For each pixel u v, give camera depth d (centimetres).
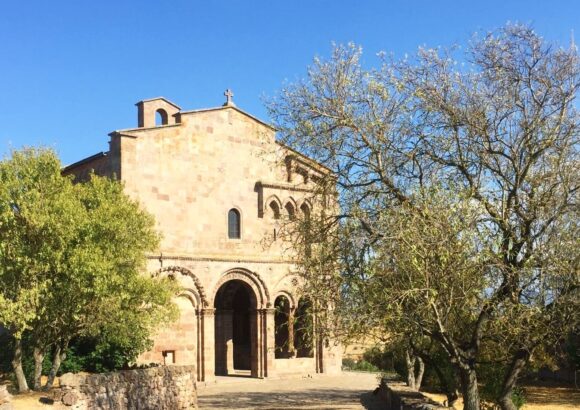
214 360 4028
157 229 3559
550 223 1537
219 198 3841
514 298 1516
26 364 2870
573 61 1652
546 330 1588
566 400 3556
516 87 1694
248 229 3950
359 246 1691
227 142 3916
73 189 2452
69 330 2358
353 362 4934
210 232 3778
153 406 2270
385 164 1792
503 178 1644
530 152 1631
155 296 2550
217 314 4262
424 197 1527
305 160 2084
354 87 1880
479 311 1644
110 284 2217
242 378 3966
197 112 3794
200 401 2977
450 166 1722
